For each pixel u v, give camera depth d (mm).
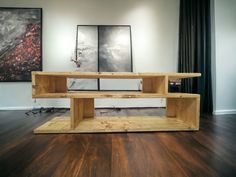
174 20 2754
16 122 1781
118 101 2744
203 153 1011
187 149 1070
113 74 1418
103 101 2732
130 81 2713
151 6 2736
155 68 2762
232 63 2275
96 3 2697
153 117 1885
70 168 830
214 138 1282
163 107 2770
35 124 1695
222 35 2250
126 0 2715
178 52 2730
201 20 2404
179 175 773
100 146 1114
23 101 2666
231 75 2281
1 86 2633
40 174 776
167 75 1449
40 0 2660
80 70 2686
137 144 1154
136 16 2729
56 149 1063
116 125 1527
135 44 2740
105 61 2693
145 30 2740
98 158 939
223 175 775
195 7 2455
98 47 2691
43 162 892
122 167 841
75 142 1188
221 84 2268
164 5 2742
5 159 927
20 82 2650
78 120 1577
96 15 2703
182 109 1725
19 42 2619
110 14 2709
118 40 2705
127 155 979
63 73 1380
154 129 1445
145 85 1812
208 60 2350
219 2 2236
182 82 2535
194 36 2457
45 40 2684
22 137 1292
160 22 2750
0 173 785
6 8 2609
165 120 1732
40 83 1445
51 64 2693
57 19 2680
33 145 1129
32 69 2639
